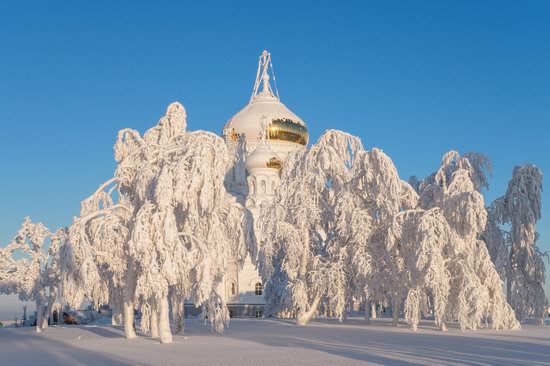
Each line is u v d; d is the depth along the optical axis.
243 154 136.25
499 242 74.06
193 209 47.22
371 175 68.56
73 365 30.28
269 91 148.88
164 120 53.59
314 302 72.88
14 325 93.81
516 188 75.94
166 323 45.19
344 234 68.94
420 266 59.88
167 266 44.62
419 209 64.88
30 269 70.25
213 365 29.84
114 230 49.75
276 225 73.00
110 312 106.75
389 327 67.06
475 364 29.62
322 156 73.88
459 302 60.16
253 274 116.56
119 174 52.03
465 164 69.94
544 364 29.83
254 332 57.69
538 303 74.75
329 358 32.91
